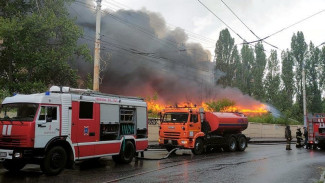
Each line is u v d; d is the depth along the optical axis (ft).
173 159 46.14
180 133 52.60
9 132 30.01
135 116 43.16
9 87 49.98
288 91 159.12
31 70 52.60
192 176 30.91
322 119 67.46
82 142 34.17
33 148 29.58
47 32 48.98
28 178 29.01
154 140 76.74
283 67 161.58
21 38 47.44
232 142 61.05
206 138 55.67
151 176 30.60
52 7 53.11
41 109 30.63
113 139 38.93
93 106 36.06
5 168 33.73
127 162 40.60
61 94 32.81
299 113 159.22
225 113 61.72
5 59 51.16
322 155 54.65
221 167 37.78
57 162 31.19
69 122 32.91
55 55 50.08
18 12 49.60
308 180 29.55
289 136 66.80
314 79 161.79
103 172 32.99
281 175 32.42
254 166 39.17
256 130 113.91
